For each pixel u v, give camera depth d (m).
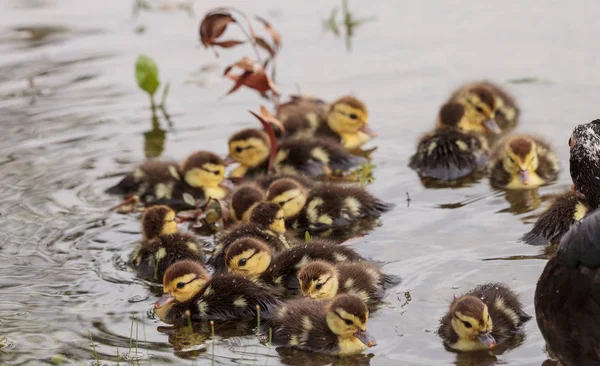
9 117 16.92
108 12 21.89
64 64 19.16
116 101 17.62
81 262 12.27
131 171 14.73
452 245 12.12
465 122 15.96
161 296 11.26
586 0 21.23
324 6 21.61
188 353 9.96
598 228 8.06
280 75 18.36
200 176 14.32
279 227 12.70
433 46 19.28
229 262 11.58
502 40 19.31
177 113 17.14
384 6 21.61
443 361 9.62
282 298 11.34
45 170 15.01
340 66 18.67
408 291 11.04
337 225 13.17
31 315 10.81
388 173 14.83
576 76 17.48
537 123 16.08
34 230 13.11
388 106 17.05
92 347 10.09
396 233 12.65
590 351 8.20
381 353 9.85
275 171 15.11
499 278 11.12
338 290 10.91
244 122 16.77
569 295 8.19
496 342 9.88
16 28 20.98
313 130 16.44
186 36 20.34
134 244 12.76
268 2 22.00
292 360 9.82
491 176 14.40
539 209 13.11
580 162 10.50
